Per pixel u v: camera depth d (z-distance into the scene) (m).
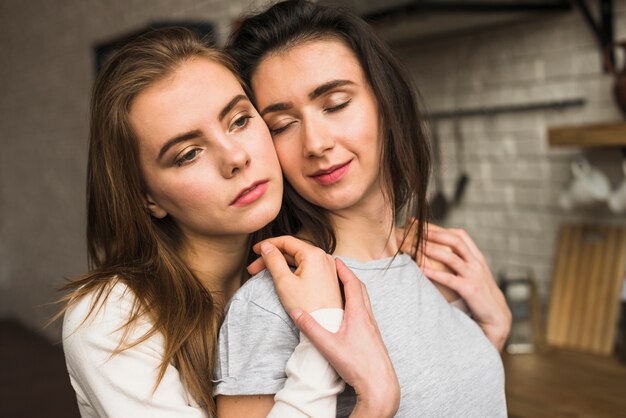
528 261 2.55
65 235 4.49
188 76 1.01
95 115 1.09
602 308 2.24
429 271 1.26
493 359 1.13
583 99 2.27
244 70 1.08
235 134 1.02
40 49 4.65
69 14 4.15
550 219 2.46
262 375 0.94
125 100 1.02
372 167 1.06
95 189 1.16
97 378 1.02
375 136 1.06
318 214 1.12
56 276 4.71
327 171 1.03
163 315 1.05
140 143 1.04
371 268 1.09
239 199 1.03
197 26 2.74
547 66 2.38
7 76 5.30
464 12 2.10
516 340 2.26
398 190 1.18
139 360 1.02
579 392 1.88
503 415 1.13
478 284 1.28
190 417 1.01
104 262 1.18
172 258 1.12
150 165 1.04
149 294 1.07
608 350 2.20
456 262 1.29
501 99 2.57
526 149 2.51
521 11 2.21
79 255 4.31
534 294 2.28
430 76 2.86
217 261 1.17
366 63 1.06
